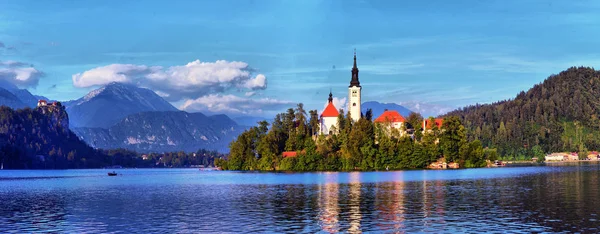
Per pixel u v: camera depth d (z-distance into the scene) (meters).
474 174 198.62
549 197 103.94
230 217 82.31
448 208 89.44
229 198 112.44
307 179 179.38
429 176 186.62
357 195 114.44
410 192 119.44
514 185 136.50
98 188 155.88
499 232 67.06
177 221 78.81
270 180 179.50
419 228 70.62
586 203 92.69
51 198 119.50
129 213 88.50
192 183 174.88
